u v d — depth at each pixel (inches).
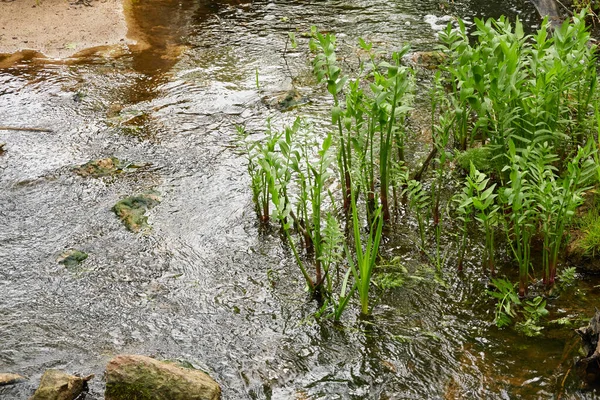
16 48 282.4
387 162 192.2
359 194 190.7
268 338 142.7
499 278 158.6
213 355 138.4
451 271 161.9
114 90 252.8
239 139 220.8
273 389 130.4
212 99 246.5
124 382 126.7
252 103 244.2
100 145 217.8
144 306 152.2
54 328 146.0
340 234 149.0
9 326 146.3
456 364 135.1
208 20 320.8
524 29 300.2
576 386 128.6
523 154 153.4
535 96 168.7
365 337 142.5
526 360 135.3
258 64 275.3
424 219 181.3
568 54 174.6
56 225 180.1
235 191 194.7
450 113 216.5
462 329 144.3
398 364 135.6
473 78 170.2
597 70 245.8
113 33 298.7
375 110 165.8
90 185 197.2
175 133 225.0
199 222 181.3
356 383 131.5
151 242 173.5
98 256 168.4
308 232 164.6
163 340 142.5
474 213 180.5
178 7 334.3
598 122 168.7
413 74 213.0
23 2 319.9
